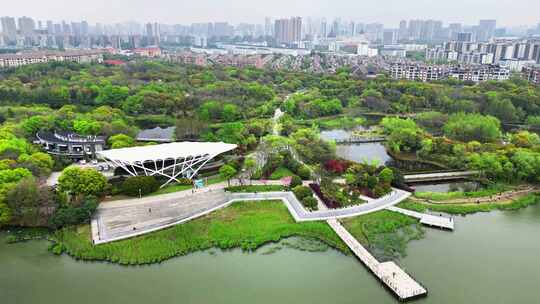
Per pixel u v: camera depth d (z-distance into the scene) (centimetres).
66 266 9875
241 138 18625
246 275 9688
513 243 11312
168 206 12644
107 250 10256
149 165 15325
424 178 16025
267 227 11619
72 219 11162
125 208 12394
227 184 14550
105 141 17550
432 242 11212
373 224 11869
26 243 10731
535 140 18838
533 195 14325
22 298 8794
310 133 19112
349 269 10012
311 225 11719
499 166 15188
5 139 15838
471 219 12669
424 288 9050
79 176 12356
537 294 9156
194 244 10738
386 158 19212
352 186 14200
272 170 15875
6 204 11181
